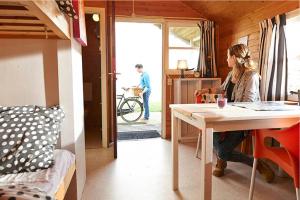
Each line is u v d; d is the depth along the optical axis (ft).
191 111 5.97
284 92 8.84
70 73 6.17
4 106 5.99
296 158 4.81
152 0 12.81
